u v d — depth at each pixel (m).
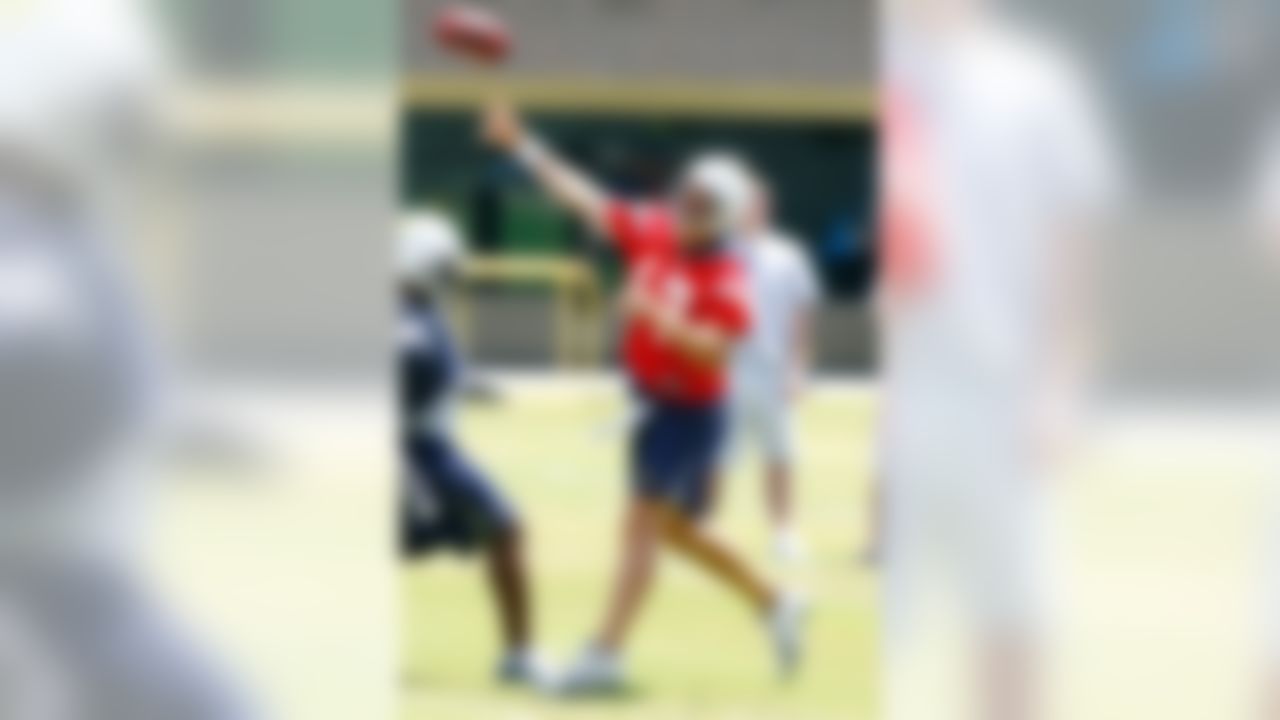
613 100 90.19
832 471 50.16
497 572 24.77
